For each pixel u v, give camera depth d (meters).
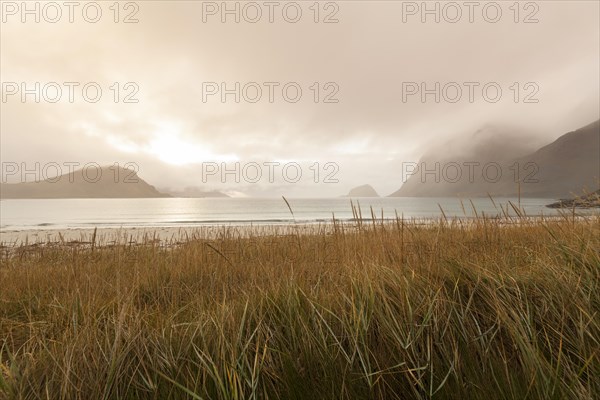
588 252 2.17
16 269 5.27
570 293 1.72
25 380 1.43
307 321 1.72
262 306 1.99
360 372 1.46
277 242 5.60
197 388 1.36
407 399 1.42
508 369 1.40
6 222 30.39
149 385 1.39
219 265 4.21
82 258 5.55
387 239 3.77
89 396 1.37
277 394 1.38
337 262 3.45
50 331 2.30
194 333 1.65
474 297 1.91
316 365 1.49
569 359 1.40
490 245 3.35
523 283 1.94
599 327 1.46
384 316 1.70
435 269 2.30
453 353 1.47
